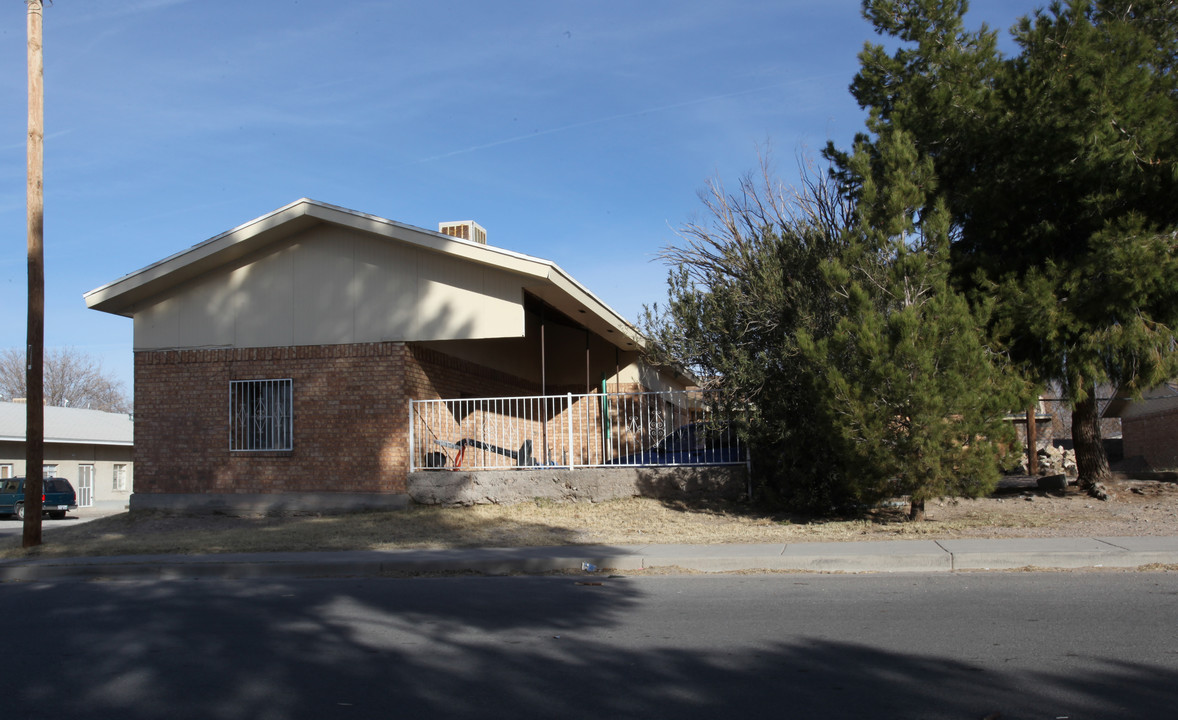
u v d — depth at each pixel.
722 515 13.66
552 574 10.25
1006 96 13.02
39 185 13.45
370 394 15.70
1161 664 5.61
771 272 13.94
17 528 25.72
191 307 16.59
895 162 12.17
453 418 17.33
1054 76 12.31
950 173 14.11
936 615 7.16
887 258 11.94
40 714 5.22
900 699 5.04
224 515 15.94
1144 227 12.37
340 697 5.39
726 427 14.46
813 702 5.03
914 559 9.62
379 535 13.13
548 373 22.25
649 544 11.52
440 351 17.14
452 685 5.57
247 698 5.43
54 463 37.91
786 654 6.09
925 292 11.95
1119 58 11.94
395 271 15.82
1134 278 11.71
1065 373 13.12
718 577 9.56
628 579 9.64
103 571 11.39
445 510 15.00
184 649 6.75
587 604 8.16
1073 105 11.97
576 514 14.18
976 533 11.13
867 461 11.46
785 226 15.06
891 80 14.70
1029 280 12.66
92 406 64.00
